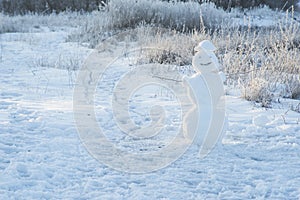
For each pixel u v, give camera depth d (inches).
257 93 455.5
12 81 538.6
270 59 573.0
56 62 666.8
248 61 585.9
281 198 236.7
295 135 344.2
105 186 241.9
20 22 1125.7
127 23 982.4
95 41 855.1
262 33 868.6
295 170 275.6
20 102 414.9
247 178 260.7
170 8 1016.9
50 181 245.3
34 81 541.0
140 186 244.5
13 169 255.0
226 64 550.3
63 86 516.4
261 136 339.6
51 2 1407.5
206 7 1041.5
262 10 1325.0
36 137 310.8
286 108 429.7
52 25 1119.0
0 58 705.0
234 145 317.1
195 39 703.1
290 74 530.3
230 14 1203.2
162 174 261.7
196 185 249.9
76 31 971.3
